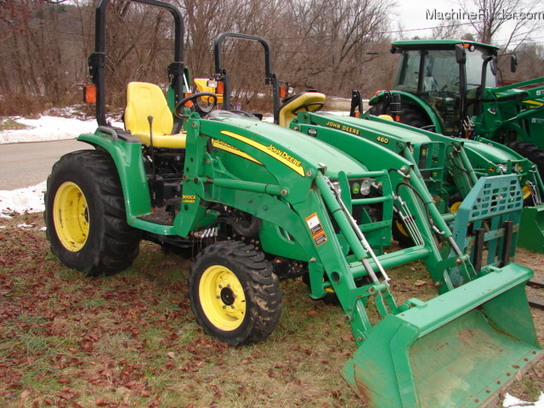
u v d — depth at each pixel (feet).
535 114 24.44
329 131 14.60
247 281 10.55
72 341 10.91
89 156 14.33
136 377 9.66
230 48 69.62
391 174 13.06
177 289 14.07
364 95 108.99
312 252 10.48
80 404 8.80
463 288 9.73
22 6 22.49
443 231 12.12
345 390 9.53
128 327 11.64
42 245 17.30
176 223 12.44
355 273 9.95
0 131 48.52
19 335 10.98
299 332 11.91
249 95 73.20
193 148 12.05
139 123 15.64
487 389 9.29
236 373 9.95
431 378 9.26
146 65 67.00
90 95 14.28
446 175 17.58
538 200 18.97
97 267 14.05
